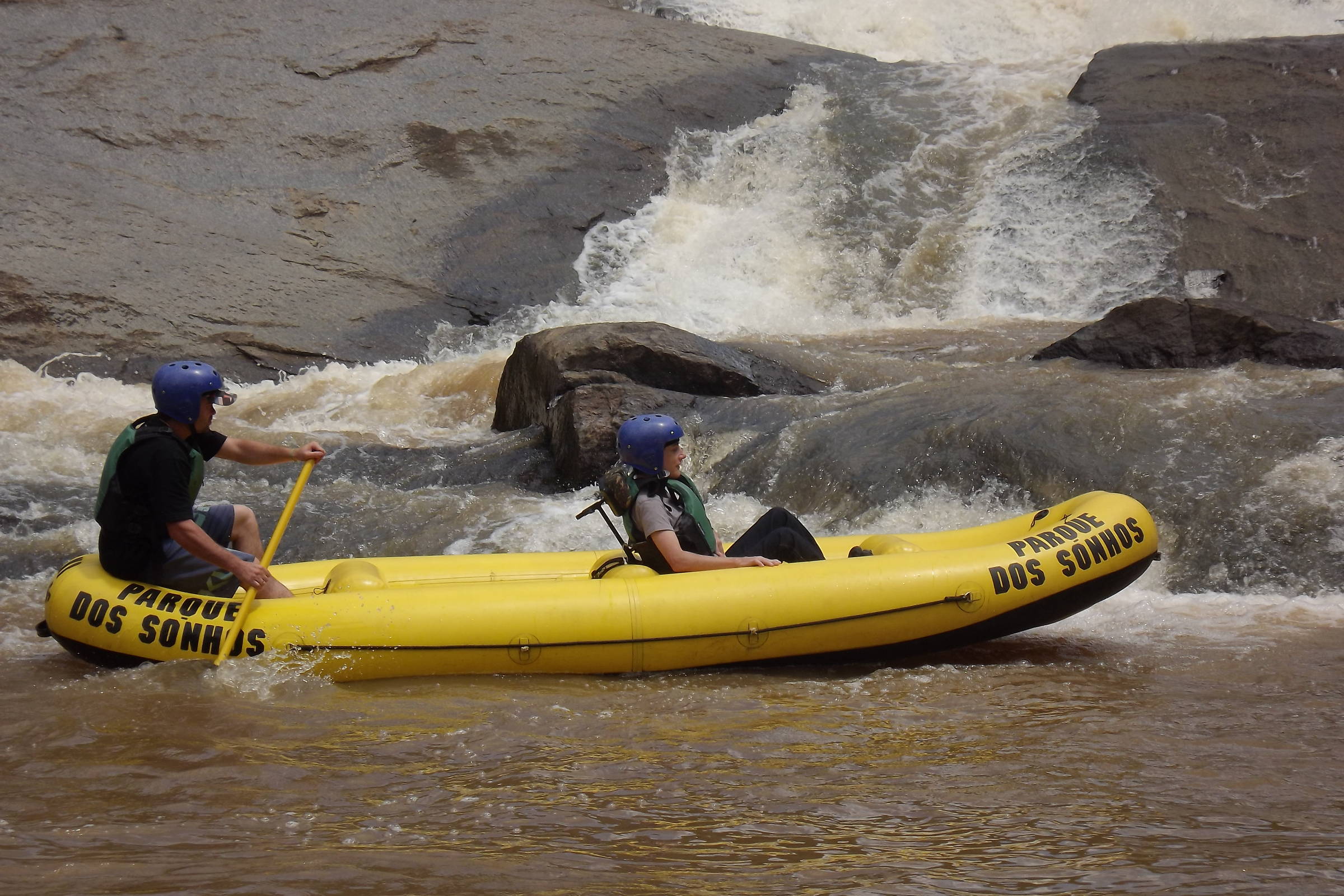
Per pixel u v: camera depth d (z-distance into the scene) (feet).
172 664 56.13
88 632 57.88
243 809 37.96
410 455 116.57
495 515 97.96
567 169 196.75
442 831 35.73
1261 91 187.83
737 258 182.39
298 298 166.50
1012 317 162.50
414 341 164.76
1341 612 71.82
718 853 33.71
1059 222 175.83
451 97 204.64
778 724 49.08
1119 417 94.43
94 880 31.42
